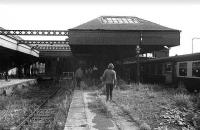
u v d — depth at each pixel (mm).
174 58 21922
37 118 11398
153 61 27281
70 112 10992
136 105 12812
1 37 30188
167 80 23422
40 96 20672
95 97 16328
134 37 29844
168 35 30000
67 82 34094
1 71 49312
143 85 22156
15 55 46875
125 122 9062
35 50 50875
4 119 11047
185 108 11953
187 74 19594
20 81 29125
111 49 36875
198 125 9008
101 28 29672
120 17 35031
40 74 46000
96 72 36219
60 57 55656
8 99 17141
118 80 26094
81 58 49156
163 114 10672
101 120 9414
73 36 29469
